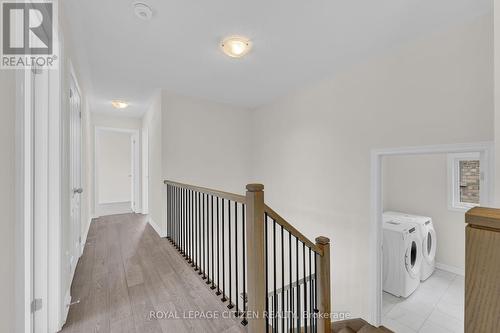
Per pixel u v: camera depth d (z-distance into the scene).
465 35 1.92
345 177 2.89
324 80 3.19
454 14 1.84
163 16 1.92
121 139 7.43
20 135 0.96
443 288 3.20
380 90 2.51
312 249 1.87
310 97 3.42
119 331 1.51
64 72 1.70
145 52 2.52
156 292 1.97
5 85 0.88
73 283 2.10
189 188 2.73
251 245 1.40
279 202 4.05
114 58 2.64
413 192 3.94
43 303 1.46
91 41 2.29
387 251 3.17
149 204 4.69
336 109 3.01
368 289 2.62
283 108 3.96
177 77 3.18
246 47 2.31
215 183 4.22
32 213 1.39
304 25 2.03
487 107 1.80
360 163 2.71
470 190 3.49
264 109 4.42
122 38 2.24
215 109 4.25
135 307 1.76
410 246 3.10
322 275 1.94
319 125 3.27
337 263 2.96
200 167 4.05
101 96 4.01
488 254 0.40
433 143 2.09
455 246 3.55
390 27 2.04
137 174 5.59
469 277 0.42
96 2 1.75
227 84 3.42
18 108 0.95
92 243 3.23
